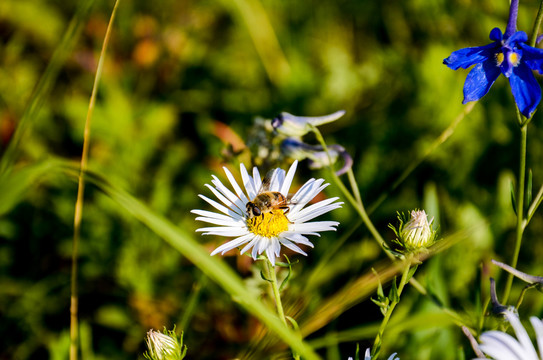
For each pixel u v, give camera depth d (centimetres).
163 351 31
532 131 44
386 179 44
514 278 39
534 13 46
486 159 44
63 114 46
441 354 36
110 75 48
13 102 46
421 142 45
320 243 41
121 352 40
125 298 41
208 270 31
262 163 38
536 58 29
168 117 47
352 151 46
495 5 47
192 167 45
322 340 35
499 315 31
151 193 44
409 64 48
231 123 48
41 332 41
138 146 45
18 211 43
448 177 44
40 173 34
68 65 48
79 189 35
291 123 36
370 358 30
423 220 30
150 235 42
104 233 43
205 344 40
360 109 47
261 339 33
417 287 34
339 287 40
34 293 42
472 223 41
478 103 45
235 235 32
